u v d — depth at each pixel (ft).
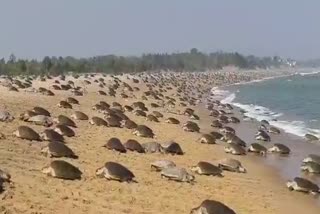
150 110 170.60
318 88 406.82
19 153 71.82
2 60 418.92
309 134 130.82
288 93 336.08
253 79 626.64
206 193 66.49
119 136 102.47
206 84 425.69
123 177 65.62
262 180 80.38
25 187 55.36
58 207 50.52
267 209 63.16
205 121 157.17
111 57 641.40
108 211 52.08
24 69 396.57
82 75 379.55
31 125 97.09
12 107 123.03
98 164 73.46
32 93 173.68
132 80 347.36
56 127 93.97
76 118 118.21
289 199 70.23
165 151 91.50
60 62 489.26
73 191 57.26
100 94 208.44
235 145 103.14
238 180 77.87
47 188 56.70
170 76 488.44
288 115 192.65
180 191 65.31
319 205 68.44
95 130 106.01
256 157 100.94
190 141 110.11
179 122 141.28
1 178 55.67
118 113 135.54
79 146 85.40
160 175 72.08
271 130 139.74
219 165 84.48
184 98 238.07
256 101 264.72
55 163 62.75
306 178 84.48
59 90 205.26
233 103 250.37
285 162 97.40
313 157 96.02
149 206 56.44
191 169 79.51
